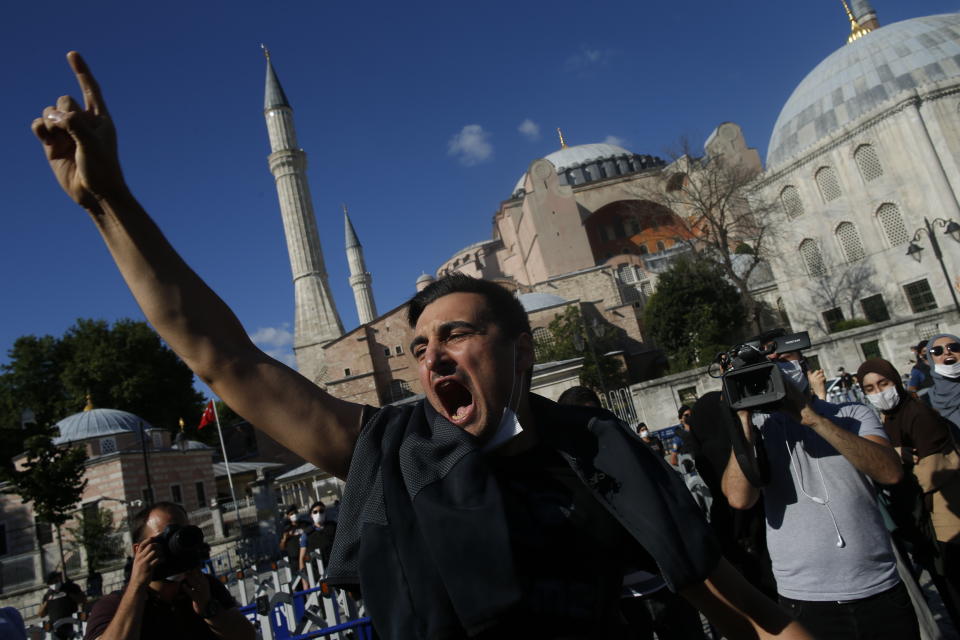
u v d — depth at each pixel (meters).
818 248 48.53
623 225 73.62
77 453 28.16
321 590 5.83
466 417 1.59
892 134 44.03
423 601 1.31
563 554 1.43
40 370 51.16
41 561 26.45
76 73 1.59
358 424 1.77
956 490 4.48
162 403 52.41
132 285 1.64
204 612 3.29
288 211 69.75
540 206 66.00
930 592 6.95
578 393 4.99
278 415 1.70
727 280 51.72
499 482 1.51
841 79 50.78
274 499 26.95
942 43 48.59
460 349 1.58
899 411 4.79
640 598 4.11
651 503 1.46
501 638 1.29
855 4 55.69
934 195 42.09
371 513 1.46
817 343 34.25
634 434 1.66
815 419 3.16
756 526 4.43
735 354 3.17
